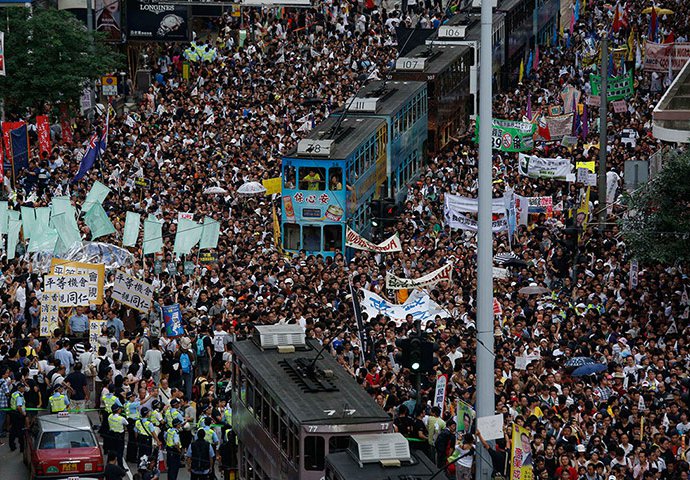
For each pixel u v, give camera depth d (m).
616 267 133.00
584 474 87.75
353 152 156.50
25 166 167.38
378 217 133.75
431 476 77.19
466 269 131.00
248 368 94.75
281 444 86.25
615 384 103.25
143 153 177.38
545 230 143.75
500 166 169.25
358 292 120.38
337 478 78.00
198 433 95.56
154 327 116.62
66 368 109.19
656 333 114.12
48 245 125.69
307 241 155.62
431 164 179.25
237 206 160.75
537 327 113.75
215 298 121.94
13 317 120.38
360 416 83.19
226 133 185.38
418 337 88.75
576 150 176.12
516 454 82.12
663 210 128.50
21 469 102.69
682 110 149.88
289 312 115.44
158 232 127.12
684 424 94.31
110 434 99.75
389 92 182.75
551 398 98.00
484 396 73.00
